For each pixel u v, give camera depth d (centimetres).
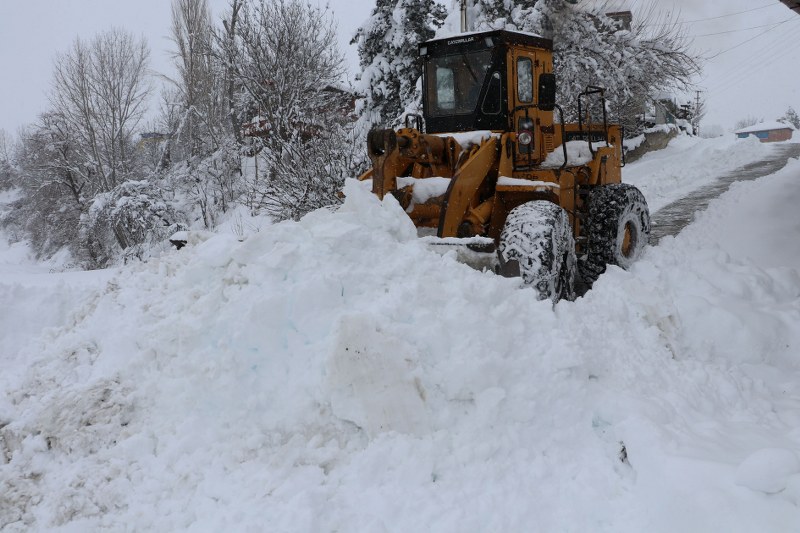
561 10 1766
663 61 1864
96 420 353
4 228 4450
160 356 382
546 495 296
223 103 2312
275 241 389
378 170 525
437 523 275
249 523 273
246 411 337
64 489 316
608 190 668
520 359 349
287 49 1568
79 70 2648
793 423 353
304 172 1061
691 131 3077
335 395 322
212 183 2153
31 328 611
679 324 450
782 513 254
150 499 308
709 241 709
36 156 3472
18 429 367
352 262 377
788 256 639
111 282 505
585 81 1795
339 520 272
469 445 312
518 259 499
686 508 269
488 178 570
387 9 1956
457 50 617
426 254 387
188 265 421
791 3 809
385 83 1958
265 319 347
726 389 384
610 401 346
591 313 425
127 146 2822
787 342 459
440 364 335
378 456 303
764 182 1012
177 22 2561
